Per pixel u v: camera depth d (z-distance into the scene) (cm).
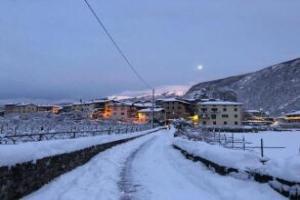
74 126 4059
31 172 995
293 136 7750
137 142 3975
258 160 1227
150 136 5725
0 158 805
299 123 14288
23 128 2964
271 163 1000
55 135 2347
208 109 13738
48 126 3638
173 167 1741
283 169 912
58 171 1284
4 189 819
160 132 7994
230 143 3719
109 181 1272
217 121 13625
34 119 4844
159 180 1340
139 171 1580
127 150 2775
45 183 1120
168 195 1071
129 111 14325
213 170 1440
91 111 12212
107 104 14512
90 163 1792
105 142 2577
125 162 1927
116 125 6391
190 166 1697
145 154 2488
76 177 1311
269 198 888
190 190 1142
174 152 2647
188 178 1387
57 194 988
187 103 14900
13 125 3127
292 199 841
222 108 13688
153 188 1179
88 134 3241
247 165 1174
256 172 1064
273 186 941
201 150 1730
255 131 10388
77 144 1625
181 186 1216
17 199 895
